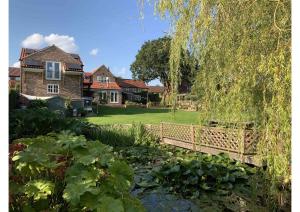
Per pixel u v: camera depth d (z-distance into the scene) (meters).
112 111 30.47
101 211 1.89
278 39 2.34
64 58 29.42
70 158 2.57
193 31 3.41
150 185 5.32
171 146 10.40
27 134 9.89
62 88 29.20
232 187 5.25
